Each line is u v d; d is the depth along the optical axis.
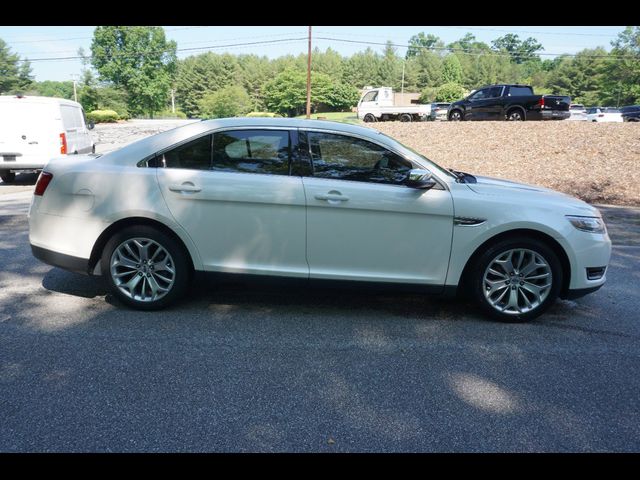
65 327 3.92
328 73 103.69
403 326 4.11
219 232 4.11
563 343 3.85
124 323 4.02
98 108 57.28
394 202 4.00
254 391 3.05
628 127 15.23
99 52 74.69
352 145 4.09
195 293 4.75
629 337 3.99
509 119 20.05
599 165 12.74
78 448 2.50
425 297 4.82
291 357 3.51
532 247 4.10
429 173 3.93
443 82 109.75
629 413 2.91
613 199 10.66
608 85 77.31
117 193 4.11
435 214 4.02
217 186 4.05
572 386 3.20
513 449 2.57
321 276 4.12
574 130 15.66
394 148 4.11
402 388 3.13
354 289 4.17
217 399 2.96
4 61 74.81
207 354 3.52
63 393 2.98
